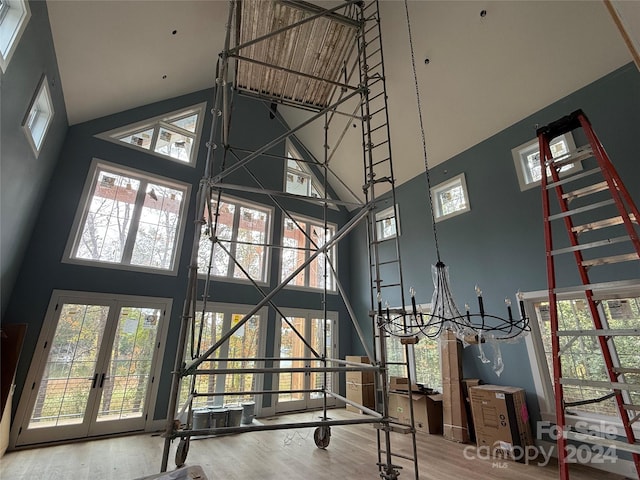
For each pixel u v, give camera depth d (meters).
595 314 1.94
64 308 4.46
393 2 4.52
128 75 4.79
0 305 3.83
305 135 7.49
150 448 3.91
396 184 6.76
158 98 5.80
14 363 3.66
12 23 2.72
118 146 5.33
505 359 4.39
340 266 7.51
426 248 5.91
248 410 5.31
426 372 5.48
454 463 3.47
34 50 3.14
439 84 5.04
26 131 3.29
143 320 4.96
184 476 1.36
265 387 5.82
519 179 4.72
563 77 4.24
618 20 1.01
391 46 4.96
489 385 4.36
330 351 6.79
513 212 4.71
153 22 4.13
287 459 3.56
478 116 5.12
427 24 4.52
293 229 7.14
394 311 2.49
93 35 3.80
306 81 3.54
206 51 5.29
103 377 4.49
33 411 4.03
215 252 5.98
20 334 3.77
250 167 6.79
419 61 4.93
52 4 3.20
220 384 5.39
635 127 3.71
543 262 4.25
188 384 5.11
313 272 7.13
